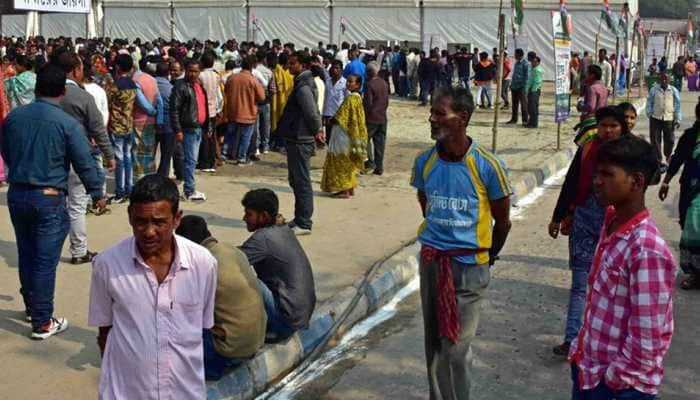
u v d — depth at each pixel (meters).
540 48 34.69
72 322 6.15
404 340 6.34
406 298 7.42
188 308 3.37
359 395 5.36
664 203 11.46
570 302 5.90
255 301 5.13
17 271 7.37
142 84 10.23
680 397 5.32
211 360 5.12
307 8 36.16
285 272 5.68
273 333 5.77
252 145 13.84
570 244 5.86
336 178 10.88
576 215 5.73
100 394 3.38
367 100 12.44
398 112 23.45
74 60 7.34
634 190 3.27
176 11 37.72
